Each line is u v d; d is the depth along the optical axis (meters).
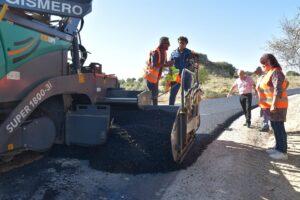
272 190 5.25
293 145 7.92
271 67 7.24
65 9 5.12
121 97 6.60
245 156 6.72
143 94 6.36
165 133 5.68
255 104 14.65
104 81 6.57
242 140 8.05
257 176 5.72
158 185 5.00
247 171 5.88
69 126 5.66
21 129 4.78
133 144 5.59
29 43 4.85
